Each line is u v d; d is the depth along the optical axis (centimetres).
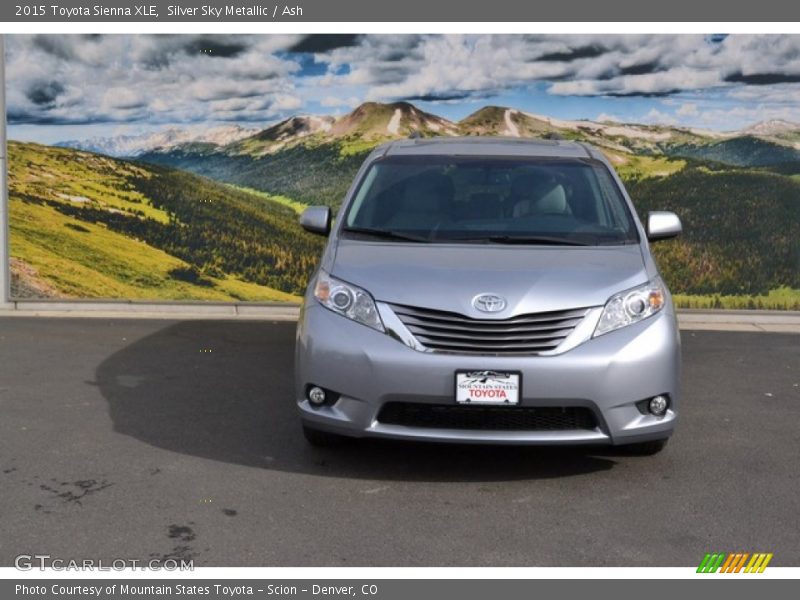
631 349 478
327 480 503
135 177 967
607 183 602
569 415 481
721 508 471
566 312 481
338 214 581
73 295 975
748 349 840
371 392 476
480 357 470
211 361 768
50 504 466
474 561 413
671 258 959
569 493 489
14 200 961
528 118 951
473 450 550
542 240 548
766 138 937
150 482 496
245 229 970
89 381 698
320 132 962
